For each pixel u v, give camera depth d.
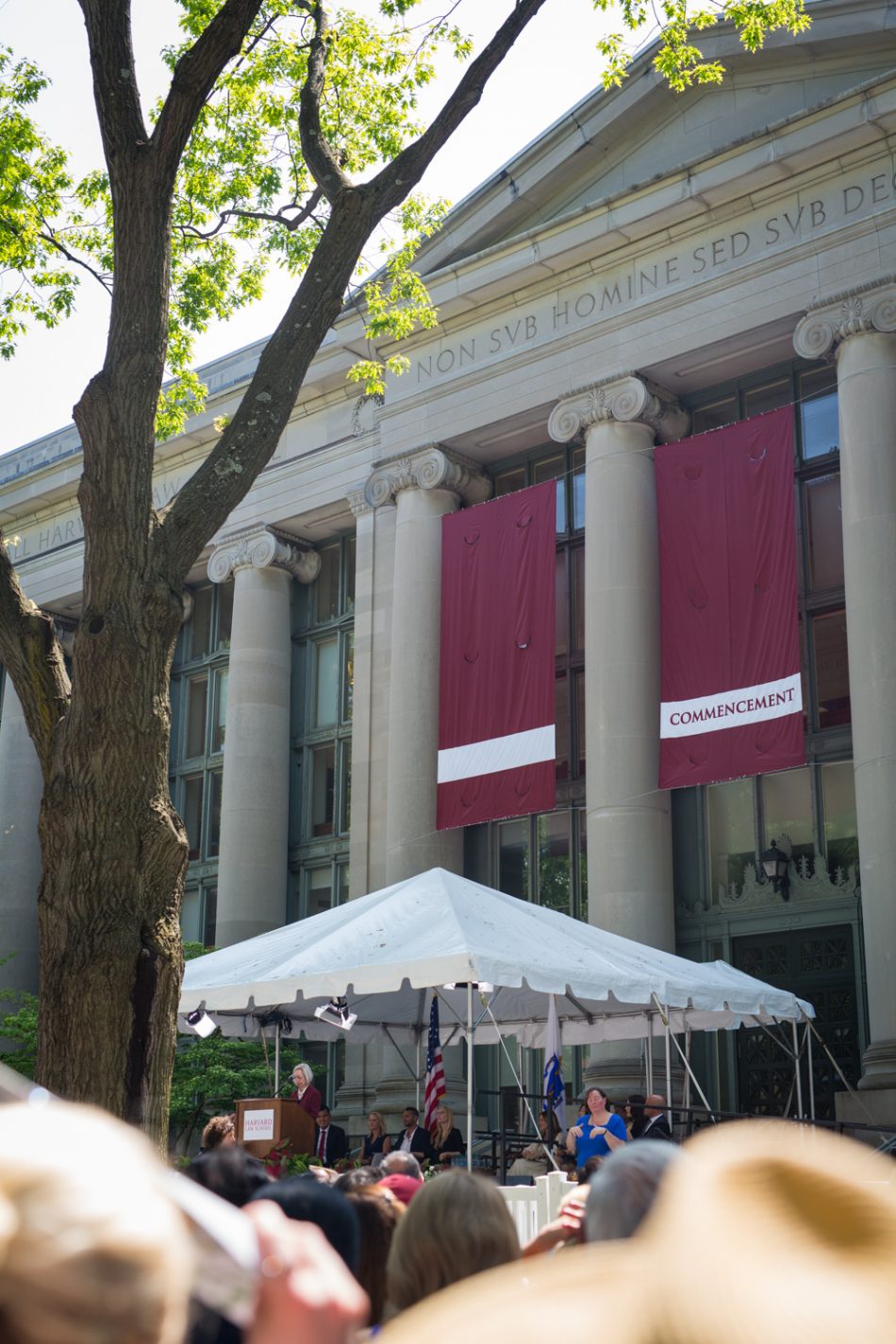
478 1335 0.69
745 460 26.05
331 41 15.27
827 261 25.86
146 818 10.53
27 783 39.56
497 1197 3.56
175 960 10.52
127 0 11.45
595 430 28.44
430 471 31.16
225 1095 25.78
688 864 27.47
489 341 30.89
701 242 27.77
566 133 29.75
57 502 41.25
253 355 36.72
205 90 11.28
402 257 17.55
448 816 28.11
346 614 34.97
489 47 12.42
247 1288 1.14
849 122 25.48
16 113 15.82
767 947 26.30
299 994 15.10
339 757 34.12
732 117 28.03
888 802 22.89
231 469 11.41
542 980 14.92
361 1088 29.47
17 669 11.15
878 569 23.97
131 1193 0.82
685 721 25.56
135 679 10.61
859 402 24.83
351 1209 3.60
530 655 27.81
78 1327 0.78
